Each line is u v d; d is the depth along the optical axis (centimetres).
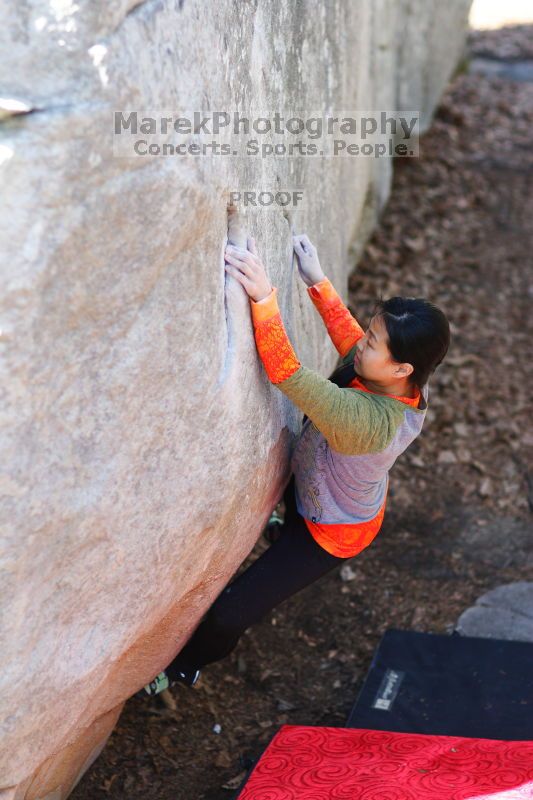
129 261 221
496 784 309
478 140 1042
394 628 454
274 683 422
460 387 653
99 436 228
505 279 794
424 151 978
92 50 199
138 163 215
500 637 442
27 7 190
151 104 217
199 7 238
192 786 363
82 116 198
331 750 348
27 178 193
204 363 255
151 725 390
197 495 267
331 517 318
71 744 302
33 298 200
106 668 263
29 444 210
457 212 886
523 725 381
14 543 214
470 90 1177
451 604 471
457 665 418
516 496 557
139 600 263
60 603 237
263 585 329
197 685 414
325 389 284
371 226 790
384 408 291
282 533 338
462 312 741
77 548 233
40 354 206
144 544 254
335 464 307
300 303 360
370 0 611
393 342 284
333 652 442
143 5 214
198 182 238
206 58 244
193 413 256
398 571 497
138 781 363
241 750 382
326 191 437
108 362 224
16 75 193
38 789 301
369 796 311
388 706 395
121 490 239
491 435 610
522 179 965
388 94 757
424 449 594
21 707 236
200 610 317
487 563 502
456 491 562
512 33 1482
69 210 202
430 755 336
